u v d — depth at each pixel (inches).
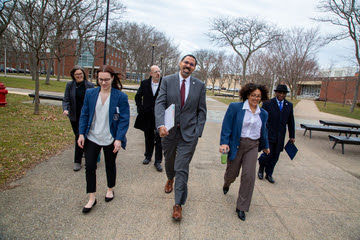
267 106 154.0
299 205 128.0
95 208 109.7
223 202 124.7
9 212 100.8
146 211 110.4
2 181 127.3
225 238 95.3
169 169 124.9
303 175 176.6
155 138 165.6
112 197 117.9
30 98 479.5
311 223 111.0
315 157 229.3
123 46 1658.5
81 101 149.4
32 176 137.0
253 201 129.2
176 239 92.2
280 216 115.3
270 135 153.4
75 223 97.3
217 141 264.4
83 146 107.5
